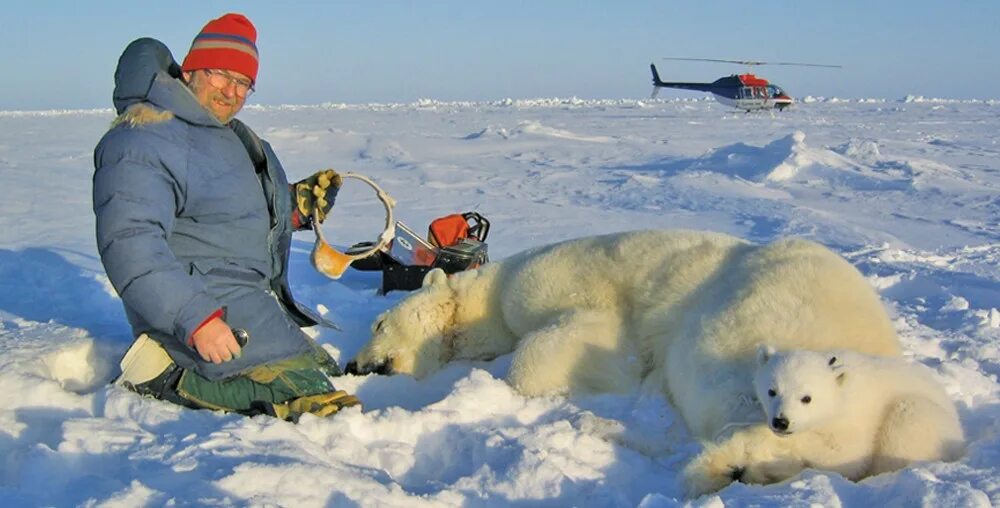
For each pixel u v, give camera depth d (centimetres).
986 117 4588
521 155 2016
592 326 393
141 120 319
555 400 369
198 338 308
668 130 3256
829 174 1381
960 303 565
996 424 342
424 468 306
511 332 455
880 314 362
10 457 270
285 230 375
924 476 256
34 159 1833
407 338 446
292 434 290
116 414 314
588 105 8612
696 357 353
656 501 259
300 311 395
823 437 292
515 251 800
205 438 272
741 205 1105
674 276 400
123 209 306
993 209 1094
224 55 330
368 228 943
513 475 277
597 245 435
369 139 2291
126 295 307
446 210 1102
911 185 1277
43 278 635
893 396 302
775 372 292
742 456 293
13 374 332
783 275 365
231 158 342
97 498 229
